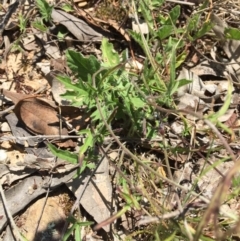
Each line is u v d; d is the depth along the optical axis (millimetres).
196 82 214
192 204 170
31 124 202
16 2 228
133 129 197
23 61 222
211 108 211
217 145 202
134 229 187
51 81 209
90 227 189
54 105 205
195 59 223
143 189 177
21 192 192
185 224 147
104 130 191
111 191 191
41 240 186
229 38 218
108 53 200
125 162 198
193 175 198
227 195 192
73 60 194
